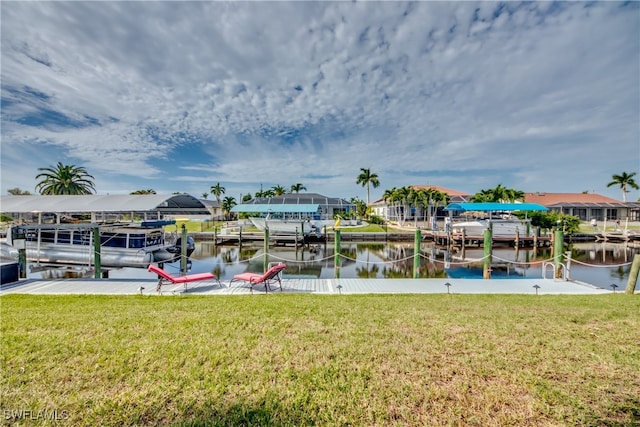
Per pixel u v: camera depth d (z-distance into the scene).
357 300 7.77
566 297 8.48
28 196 13.09
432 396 3.20
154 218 16.97
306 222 32.25
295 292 9.64
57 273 15.95
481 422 2.81
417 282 11.16
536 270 17.97
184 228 15.20
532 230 34.25
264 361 3.95
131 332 4.95
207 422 2.80
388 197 43.28
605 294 9.30
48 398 3.14
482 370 3.71
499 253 26.00
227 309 6.58
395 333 4.94
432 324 5.41
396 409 3.00
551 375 3.59
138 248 14.83
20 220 14.45
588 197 52.62
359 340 4.64
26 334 4.81
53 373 3.61
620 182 53.25
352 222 45.00
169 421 2.82
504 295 8.95
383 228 39.91
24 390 3.27
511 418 2.86
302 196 50.91
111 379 3.51
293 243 31.34
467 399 3.14
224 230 36.25
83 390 3.29
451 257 23.70
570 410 2.96
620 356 4.07
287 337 4.77
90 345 4.39
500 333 4.93
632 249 27.62
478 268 18.80
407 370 3.72
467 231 30.00
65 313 6.18
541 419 2.84
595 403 3.06
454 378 3.54
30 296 8.39
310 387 3.37
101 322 5.48
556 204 47.47
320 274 17.30
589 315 6.00
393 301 7.66
